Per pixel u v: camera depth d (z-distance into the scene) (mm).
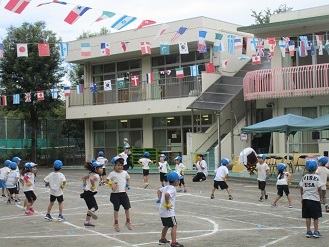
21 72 32562
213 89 28281
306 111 25312
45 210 14914
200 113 30234
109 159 35250
